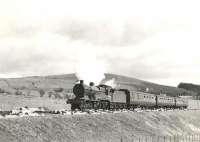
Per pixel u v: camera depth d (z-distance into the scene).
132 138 41.88
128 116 50.66
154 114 60.06
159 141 45.06
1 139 27.80
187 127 63.78
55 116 37.25
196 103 117.19
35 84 174.75
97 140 36.38
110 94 56.84
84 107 48.91
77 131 36.19
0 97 86.31
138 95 66.75
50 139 31.66
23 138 29.59
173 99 86.00
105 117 44.91
